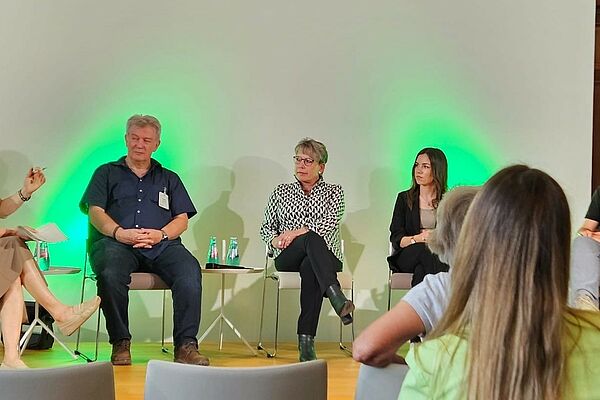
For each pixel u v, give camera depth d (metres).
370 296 5.66
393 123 5.69
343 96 5.64
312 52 5.61
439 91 5.74
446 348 1.25
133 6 5.43
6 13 5.29
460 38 5.76
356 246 5.65
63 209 5.34
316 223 5.02
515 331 1.18
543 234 1.22
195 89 5.49
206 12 5.51
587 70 5.84
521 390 1.16
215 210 5.50
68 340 5.27
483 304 1.21
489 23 5.79
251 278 5.52
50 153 5.34
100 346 5.09
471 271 1.26
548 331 1.18
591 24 5.84
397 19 5.70
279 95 5.57
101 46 5.40
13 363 3.83
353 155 5.64
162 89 5.46
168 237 4.68
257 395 1.82
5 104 5.29
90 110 5.38
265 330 5.54
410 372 1.30
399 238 5.04
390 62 5.69
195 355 4.38
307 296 4.63
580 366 1.21
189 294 4.47
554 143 5.82
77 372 1.78
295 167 5.11
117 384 3.73
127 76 5.43
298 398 1.84
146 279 4.54
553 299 1.20
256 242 5.53
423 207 5.12
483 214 1.26
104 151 5.39
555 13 5.82
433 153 5.11
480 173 5.77
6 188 5.29
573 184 5.83
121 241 4.59
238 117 5.53
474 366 1.19
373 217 5.66
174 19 5.48
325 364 1.88
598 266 4.30
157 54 5.46
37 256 4.60
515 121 5.80
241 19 5.54
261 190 5.55
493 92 5.79
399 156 5.69
